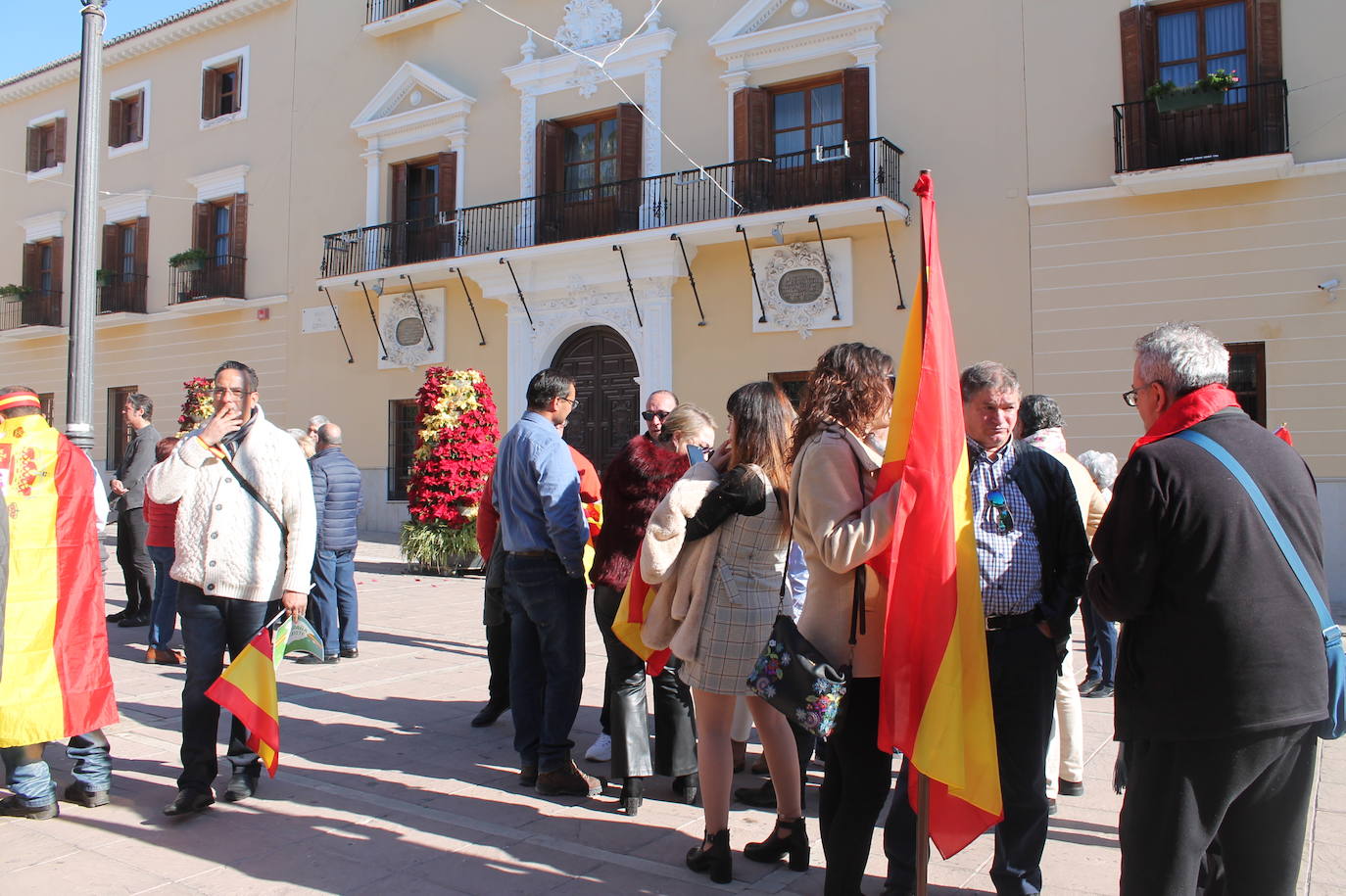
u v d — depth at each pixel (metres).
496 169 17.02
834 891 2.94
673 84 15.28
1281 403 11.15
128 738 5.25
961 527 2.84
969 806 2.76
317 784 4.49
